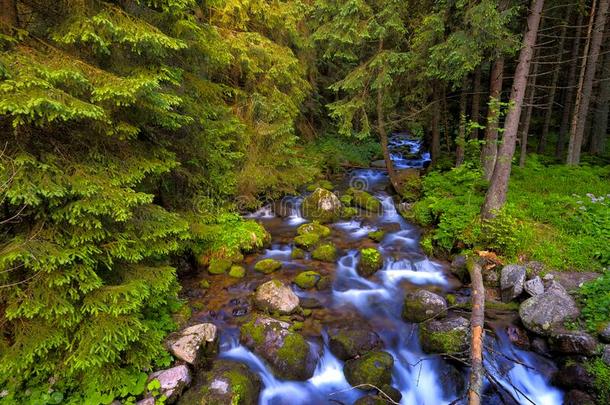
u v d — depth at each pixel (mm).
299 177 11031
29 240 3283
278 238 8875
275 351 4848
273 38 11492
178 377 4121
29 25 3793
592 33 10852
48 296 3357
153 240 4617
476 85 11609
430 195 10023
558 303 5309
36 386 3666
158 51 4000
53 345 3490
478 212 7945
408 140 20734
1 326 3414
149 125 5016
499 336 5398
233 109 9867
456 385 4773
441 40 8938
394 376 4867
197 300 6094
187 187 7160
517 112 7172
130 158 4324
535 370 4910
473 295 5551
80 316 3535
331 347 5242
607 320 4945
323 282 6793
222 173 8445
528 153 14477
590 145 14727
